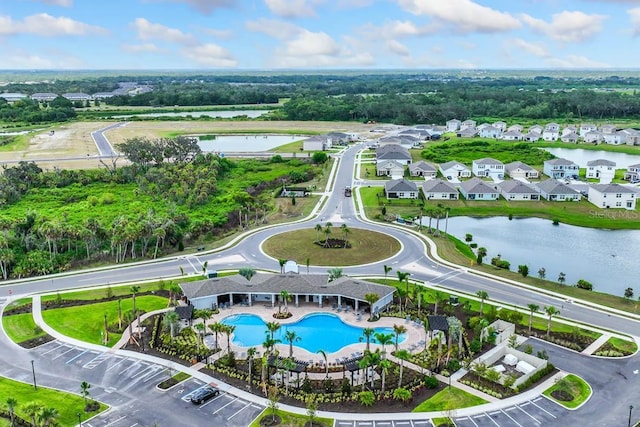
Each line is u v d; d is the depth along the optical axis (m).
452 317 93.00
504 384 80.31
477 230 163.88
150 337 96.31
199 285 110.44
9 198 181.00
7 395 78.31
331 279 114.12
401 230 158.75
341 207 185.25
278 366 80.62
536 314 105.06
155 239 150.12
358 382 82.00
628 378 82.38
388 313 105.62
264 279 113.44
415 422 72.50
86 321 102.94
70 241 143.62
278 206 188.12
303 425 71.94
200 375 84.25
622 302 110.44
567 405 75.75
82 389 76.75
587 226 167.75
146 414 74.25
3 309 109.19
